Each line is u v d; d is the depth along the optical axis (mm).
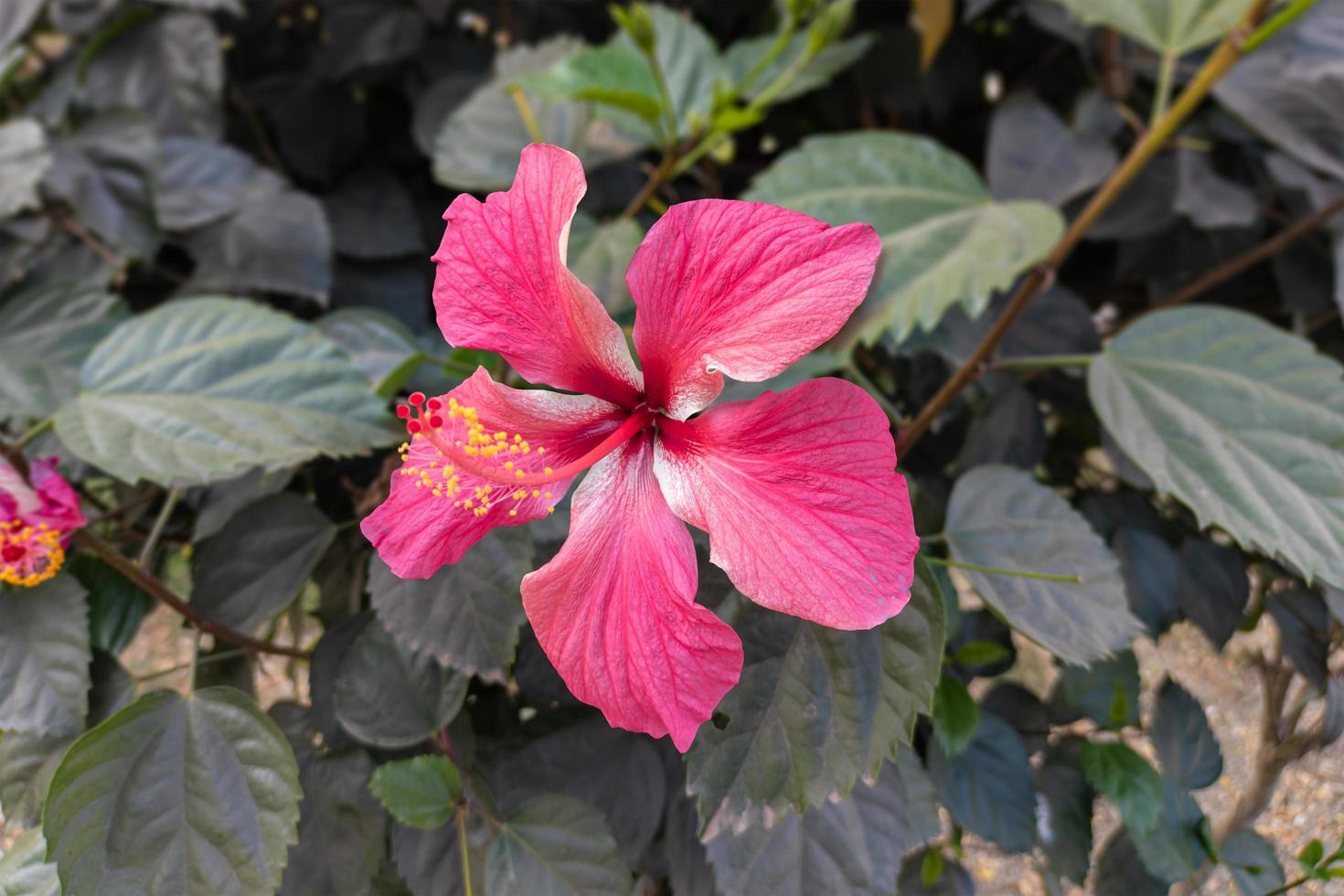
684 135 396
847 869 274
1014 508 307
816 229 213
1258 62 379
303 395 305
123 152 413
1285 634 354
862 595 214
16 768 292
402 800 281
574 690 235
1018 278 392
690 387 234
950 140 488
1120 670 344
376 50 456
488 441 238
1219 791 367
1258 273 435
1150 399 317
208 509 337
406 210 474
